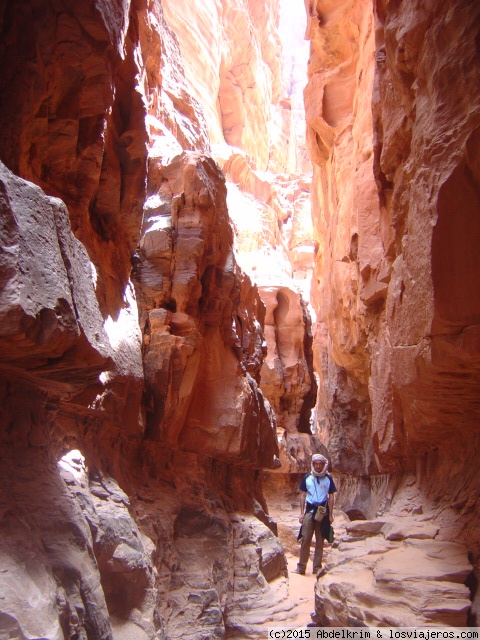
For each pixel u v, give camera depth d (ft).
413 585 14.73
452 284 12.65
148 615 14.38
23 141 12.80
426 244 13.51
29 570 9.37
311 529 28.14
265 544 27.78
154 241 24.35
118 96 17.71
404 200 20.80
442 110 14.02
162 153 27.12
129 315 19.21
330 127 47.83
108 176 17.19
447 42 14.11
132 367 18.30
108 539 13.78
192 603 19.47
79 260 10.69
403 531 19.56
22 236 8.34
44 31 12.57
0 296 7.89
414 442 22.80
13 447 11.39
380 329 33.17
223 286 28.12
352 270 40.42
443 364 13.43
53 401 13.37
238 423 26.23
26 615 8.53
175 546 21.18
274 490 52.85
